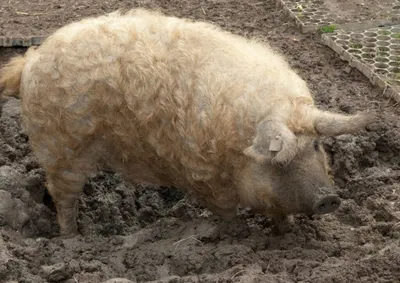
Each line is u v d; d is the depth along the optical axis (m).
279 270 8.05
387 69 12.38
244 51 8.66
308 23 14.29
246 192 8.43
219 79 8.31
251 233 9.13
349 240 8.85
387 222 9.04
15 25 14.82
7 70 9.83
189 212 10.11
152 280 8.51
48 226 10.01
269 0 15.66
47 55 8.98
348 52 12.93
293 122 7.93
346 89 12.09
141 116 8.59
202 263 8.52
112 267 8.72
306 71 12.77
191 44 8.61
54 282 8.19
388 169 10.29
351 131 7.85
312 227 9.12
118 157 9.30
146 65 8.52
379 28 14.07
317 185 7.95
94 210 10.42
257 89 8.17
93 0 16.05
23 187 10.12
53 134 9.16
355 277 7.73
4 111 11.96
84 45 8.79
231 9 15.36
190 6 15.52
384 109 11.39
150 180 9.52
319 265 8.05
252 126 8.05
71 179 9.48
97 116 8.87
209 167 8.49
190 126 8.36
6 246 8.63
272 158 7.68
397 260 7.85
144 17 9.20
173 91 8.42
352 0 15.32
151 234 9.55
